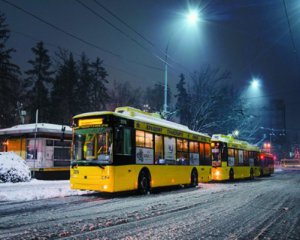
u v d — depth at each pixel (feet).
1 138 92.53
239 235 29.04
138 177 57.93
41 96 184.96
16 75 176.55
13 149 88.12
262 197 58.08
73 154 55.06
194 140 79.71
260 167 139.13
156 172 62.90
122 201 50.29
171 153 68.90
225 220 35.81
